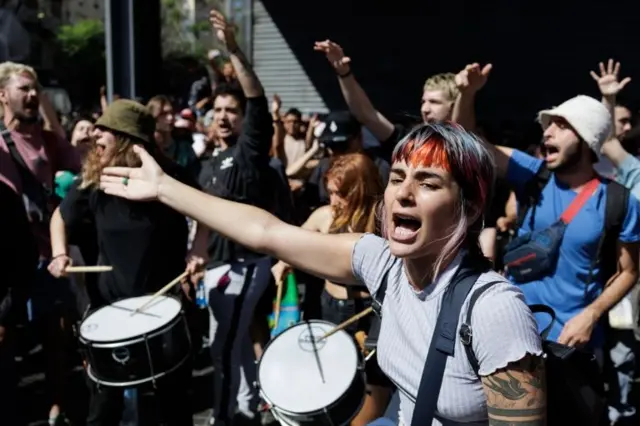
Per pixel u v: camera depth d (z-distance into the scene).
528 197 2.91
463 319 1.42
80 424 4.13
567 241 2.73
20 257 3.17
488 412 1.38
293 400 2.69
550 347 1.57
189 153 5.48
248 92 3.54
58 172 4.23
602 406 1.58
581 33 12.02
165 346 2.87
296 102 14.10
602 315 2.74
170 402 3.17
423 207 1.42
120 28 5.22
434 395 1.43
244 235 1.77
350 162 3.16
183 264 3.37
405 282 1.57
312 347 2.92
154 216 3.17
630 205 2.69
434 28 12.99
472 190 1.44
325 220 3.51
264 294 4.14
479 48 12.73
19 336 5.32
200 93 9.30
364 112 3.79
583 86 12.13
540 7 12.23
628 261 2.71
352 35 13.58
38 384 4.75
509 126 10.48
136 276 3.19
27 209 3.95
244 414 3.96
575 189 2.78
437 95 3.49
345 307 3.21
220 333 3.72
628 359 3.74
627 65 11.85
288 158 7.33
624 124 4.29
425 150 1.43
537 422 1.34
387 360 1.57
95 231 3.34
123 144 3.10
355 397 2.74
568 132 2.71
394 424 1.71
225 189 3.66
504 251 2.96
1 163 3.89
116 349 2.78
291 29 13.98
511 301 1.39
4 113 4.00
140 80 5.41
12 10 6.04
